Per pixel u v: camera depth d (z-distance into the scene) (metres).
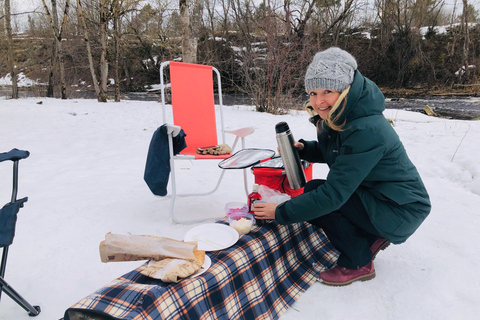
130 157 4.17
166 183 2.12
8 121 6.90
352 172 1.32
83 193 2.78
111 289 1.06
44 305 1.41
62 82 14.95
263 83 10.50
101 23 13.62
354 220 1.50
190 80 2.61
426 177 3.29
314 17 20.17
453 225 2.20
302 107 11.02
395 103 13.42
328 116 1.38
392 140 1.36
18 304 1.39
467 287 1.54
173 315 1.04
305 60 10.52
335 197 1.34
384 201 1.46
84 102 12.70
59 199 2.61
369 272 1.59
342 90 1.35
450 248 1.91
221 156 2.27
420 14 21.30
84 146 4.79
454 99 15.07
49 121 7.06
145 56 25.91
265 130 6.12
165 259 1.25
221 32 25.00
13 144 4.79
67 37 21.12
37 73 21.92
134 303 0.99
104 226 2.16
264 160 2.08
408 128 5.81
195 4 8.53
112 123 6.98
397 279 1.61
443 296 1.48
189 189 2.96
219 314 1.18
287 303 1.43
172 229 2.13
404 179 1.42
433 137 4.76
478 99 14.81
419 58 20.47
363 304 1.43
